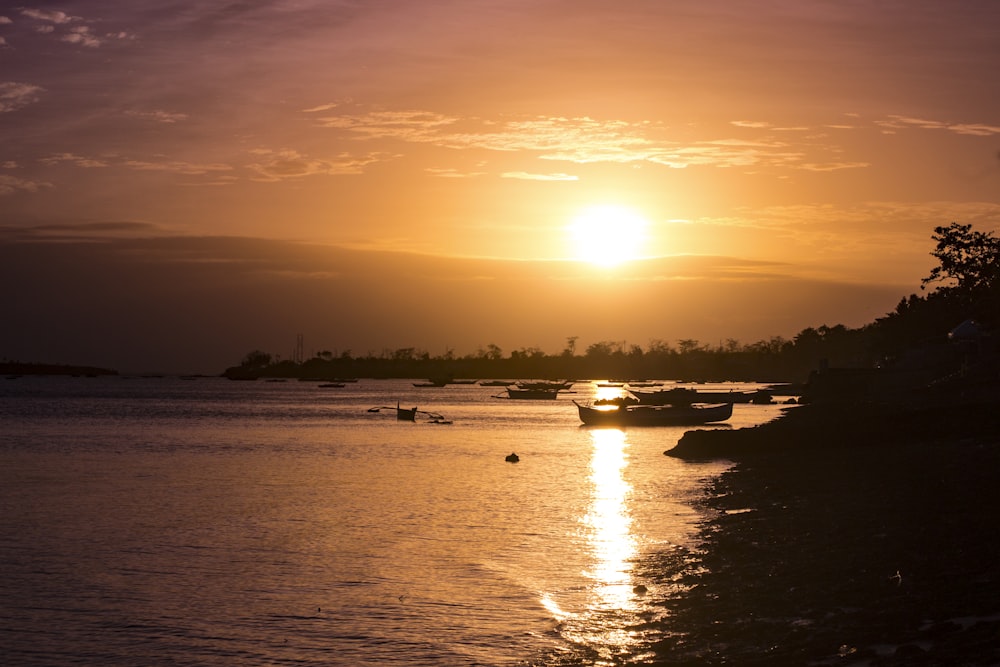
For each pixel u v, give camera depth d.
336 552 32.16
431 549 32.38
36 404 189.62
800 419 74.06
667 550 30.20
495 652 20.52
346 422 128.62
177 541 34.62
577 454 73.50
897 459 45.31
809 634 18.00
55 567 30.12
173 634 22.62
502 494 47.56
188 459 71.69
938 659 15.38
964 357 86.56
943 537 25.72
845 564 24.00
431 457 72.38
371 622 23.23
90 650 21.48
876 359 149.38
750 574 24.67
